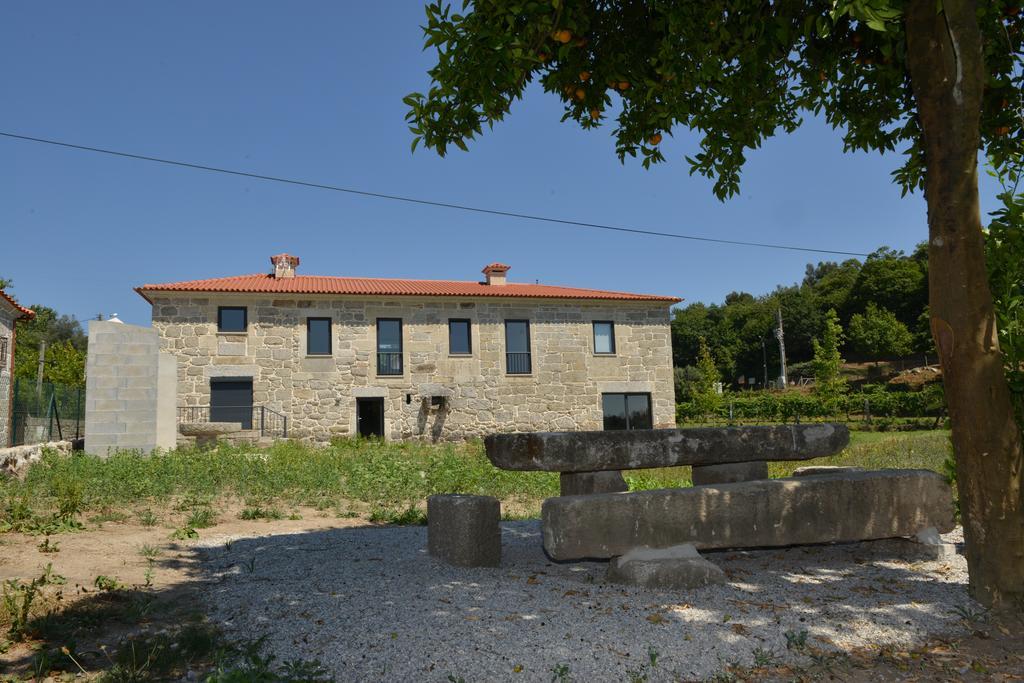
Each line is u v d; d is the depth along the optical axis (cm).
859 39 481
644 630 343
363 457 1209
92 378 1115
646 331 2119
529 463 442
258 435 1605
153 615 364
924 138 400
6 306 1409
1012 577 381
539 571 464
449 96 439
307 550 523
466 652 311
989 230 462
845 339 5931
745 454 491
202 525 639
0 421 1269
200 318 1759
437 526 488
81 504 666
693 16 455
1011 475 384
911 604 395
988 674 306
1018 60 498
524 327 2039
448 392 1917
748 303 8062
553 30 424
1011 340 441
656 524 434
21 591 381
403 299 1914
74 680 279
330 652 308
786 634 339
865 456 1403
